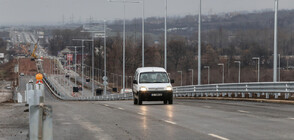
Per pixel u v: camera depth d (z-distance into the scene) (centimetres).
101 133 2217
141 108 4228
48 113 1278
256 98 6022
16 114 3266
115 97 12575
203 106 4462
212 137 2059
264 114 3312
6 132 2200
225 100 6388
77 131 2298
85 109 4088
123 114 3422
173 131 2297
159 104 5162
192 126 2523
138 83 5088
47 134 1277
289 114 3303
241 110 3784
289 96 5688
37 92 1490
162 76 5175
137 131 2300
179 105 4722
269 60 19700
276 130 2297
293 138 2008
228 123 2667
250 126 2488
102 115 3319
